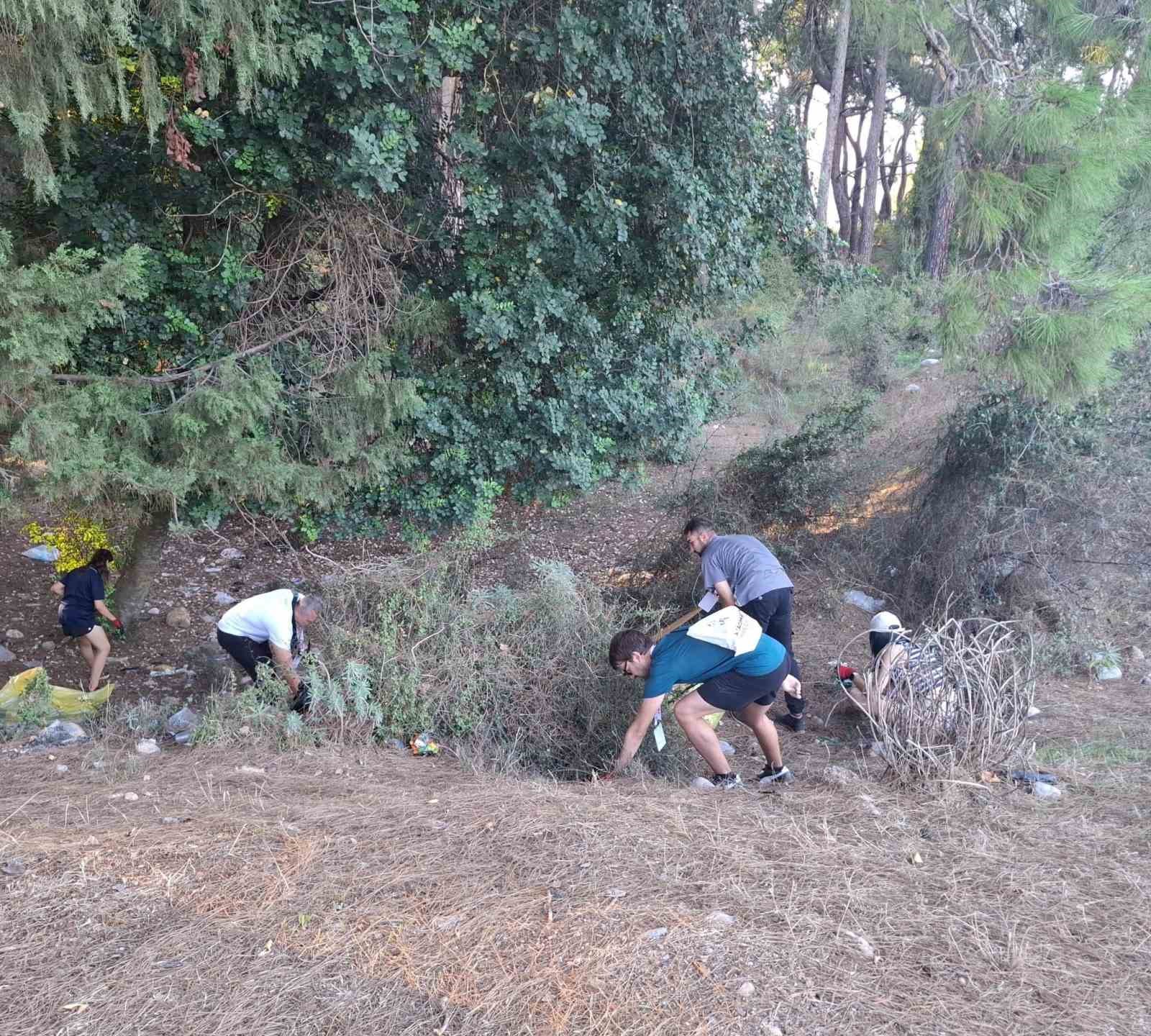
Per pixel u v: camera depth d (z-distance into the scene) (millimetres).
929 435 9336
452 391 8531
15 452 5492
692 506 9352
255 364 7105
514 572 7570
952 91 6680
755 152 8828
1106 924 3221
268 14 5824
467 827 3908
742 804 4277
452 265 8406
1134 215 7371
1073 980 2912
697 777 5234
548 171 7445
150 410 6531
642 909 3223
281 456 7332
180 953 2963
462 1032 2615
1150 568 7797
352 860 3582
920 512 8422
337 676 5512
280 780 4535
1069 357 6078
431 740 5320
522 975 2865
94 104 5562
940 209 7016
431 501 8750
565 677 5621
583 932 3080
